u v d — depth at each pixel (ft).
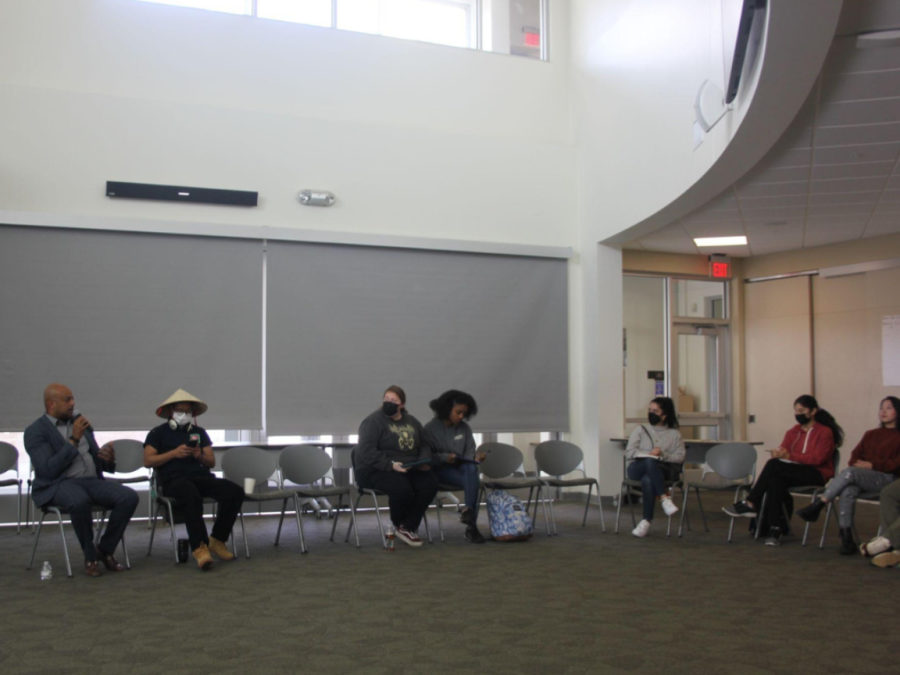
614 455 27.48
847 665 10.36
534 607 13.24
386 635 11.56
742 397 32.63
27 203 23.08
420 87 27.94
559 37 30.09
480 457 20.35
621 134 25.84
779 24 12.39
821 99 15.92
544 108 29.58
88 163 23.68
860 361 28.68
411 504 19.40
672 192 22.26
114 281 23.54
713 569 16.57
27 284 22.81
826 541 20.22
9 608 13.10
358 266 25.95
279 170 25.48
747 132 16.98
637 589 14.66
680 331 32.14
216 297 24.43
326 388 25.29
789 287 31.14
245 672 9.95
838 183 21.30
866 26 13.19
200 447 18.13
